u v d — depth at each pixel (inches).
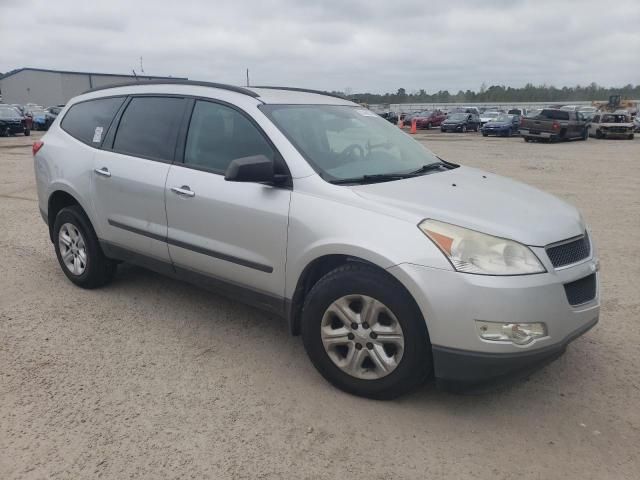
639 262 242.7
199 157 158.9
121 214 176.4
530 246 118.0
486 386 118.8
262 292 145.6
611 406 130.1
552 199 148.3
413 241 118.2
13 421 122.0
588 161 716.7
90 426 120.4
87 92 205.9
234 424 121.6
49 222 207.6
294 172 137.8
